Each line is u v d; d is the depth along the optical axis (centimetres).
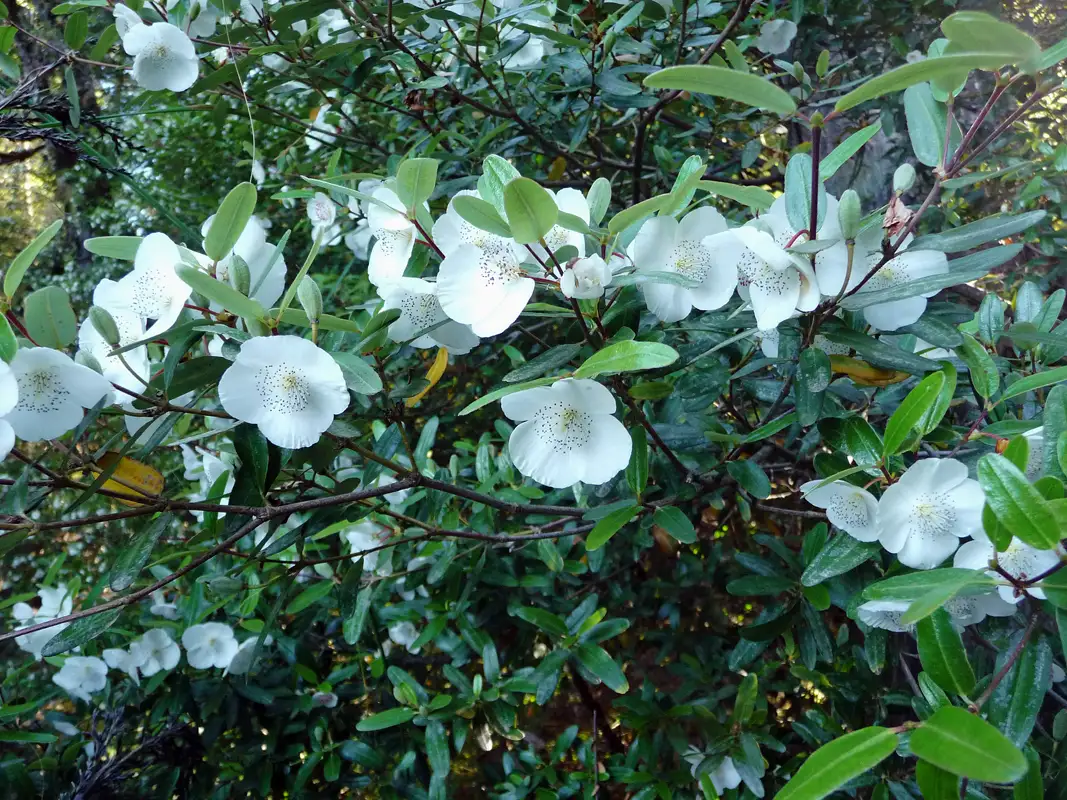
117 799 65
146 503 36
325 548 67
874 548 36
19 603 69
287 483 45
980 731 24
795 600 49
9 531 33
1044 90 32
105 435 52
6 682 72
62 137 60
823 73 71
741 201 36
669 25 69
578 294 33
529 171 81
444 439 87
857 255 34
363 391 35
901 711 62
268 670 70
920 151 37
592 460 36
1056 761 42
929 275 36
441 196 62
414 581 66
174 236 116
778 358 40
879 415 47
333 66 66
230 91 73
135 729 69
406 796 63
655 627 90
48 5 103
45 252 139
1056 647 38
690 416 46
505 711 59
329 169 64
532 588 72
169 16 67
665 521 41
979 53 27
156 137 114
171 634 66
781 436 64
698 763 62
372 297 87
